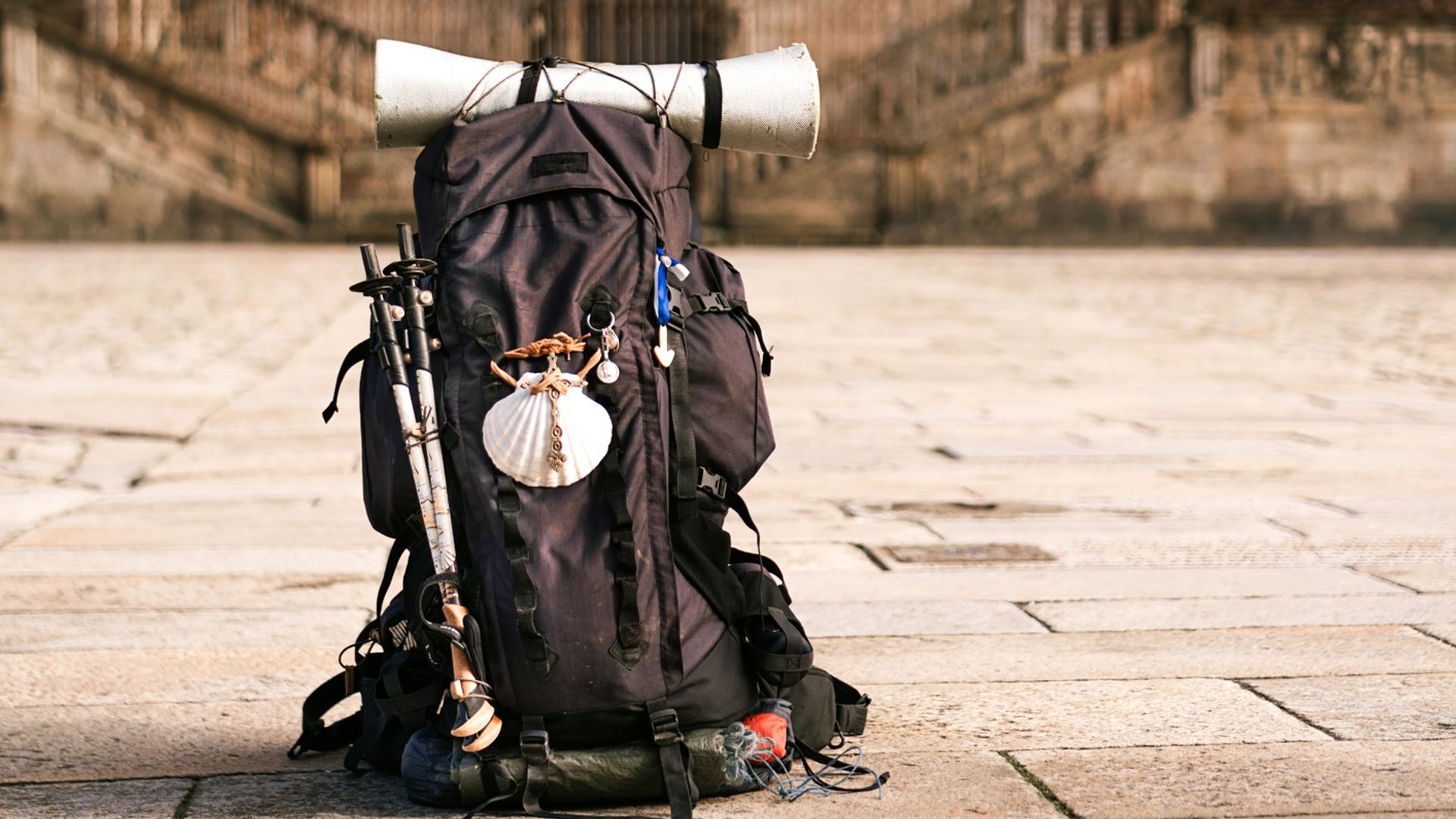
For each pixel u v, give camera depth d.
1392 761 3.11
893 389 9.62
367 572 4.90
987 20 29.42
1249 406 9.02
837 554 5.23
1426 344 12.19
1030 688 3.67
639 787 2.75
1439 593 4.61
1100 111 28.45
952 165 28.47
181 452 7.50
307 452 7.47
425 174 2.86
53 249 24.55
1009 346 11.99
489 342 2.70
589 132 2.82
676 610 2.71
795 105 2.90
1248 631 4.19
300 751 3.18
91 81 26.77
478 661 2.63
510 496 2.65
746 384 2.89
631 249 2.77
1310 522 5.76
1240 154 28.41
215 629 4.20
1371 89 28.48
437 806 2.86
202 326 12.92
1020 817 2.80
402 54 2.87
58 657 3.91
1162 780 2.99
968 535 5.55
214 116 27.14
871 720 3.43
